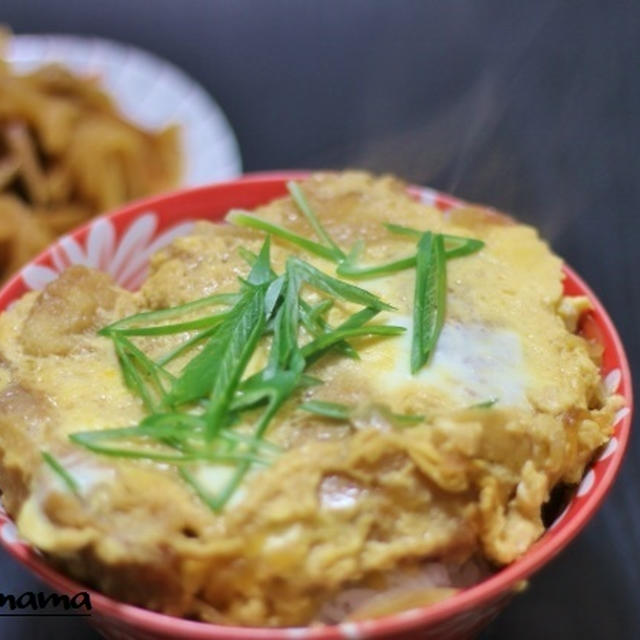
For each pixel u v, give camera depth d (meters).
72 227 0.55
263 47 0.65
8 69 0.57
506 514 0.37
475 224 0.43
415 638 0.35
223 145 0.57
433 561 0.36
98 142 0.55
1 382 0.38
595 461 0.38
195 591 0.35
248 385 0.36
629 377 0.39
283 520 0.35
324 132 0.58
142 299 0.41
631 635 0.41
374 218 0.42
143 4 0.68
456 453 0.36
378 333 0.37
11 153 0.55
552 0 0.62
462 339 0.38
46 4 0.68
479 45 0.61
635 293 0.50
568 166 0.54
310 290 0.39
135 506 0.35
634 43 0.60
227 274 0.40
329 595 0.35
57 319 0.39
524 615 0.42
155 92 0.60
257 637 0.34
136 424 0.36
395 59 0.62
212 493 0.35
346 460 0.35
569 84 0.57
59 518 0.35
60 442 0.36
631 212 0.52
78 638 0.41
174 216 0.45
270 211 0.43
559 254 0.51
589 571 0.43
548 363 0.38
